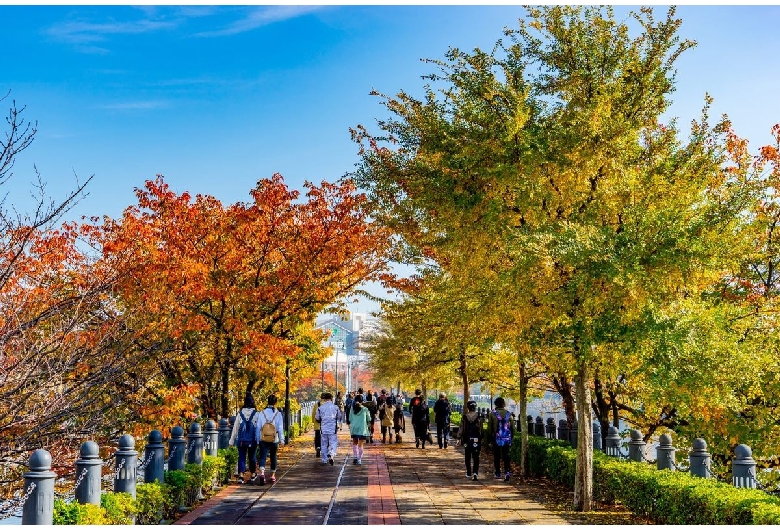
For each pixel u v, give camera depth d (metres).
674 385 12.31
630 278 10.74
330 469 19.19
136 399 15.66
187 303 18.58
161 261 17.11
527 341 13.78
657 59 12.78
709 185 14.61
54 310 11.45
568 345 12.84
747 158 18.30
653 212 11.66
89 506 8.33
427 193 13.37
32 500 7.06
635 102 12.86
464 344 21.75
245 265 20.11
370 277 21.42
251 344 19.30
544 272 11.66
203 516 11.77
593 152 12.09
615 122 12.16
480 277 13.69
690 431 17.81
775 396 15.80
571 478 15.45
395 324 25.05
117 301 16.16
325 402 20.77
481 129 13.19
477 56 13.47
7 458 11.20
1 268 10.84
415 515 11.94
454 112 13.99
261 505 12.91
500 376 27.53
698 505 10.13
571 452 16.19
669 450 13.57
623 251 11.13
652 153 13.24
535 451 18.48
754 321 15.52
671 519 10.89
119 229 17.73
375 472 18.52
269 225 20.09
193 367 20.19
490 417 17.94
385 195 15.73
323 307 21.39
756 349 14.70
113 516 8.97
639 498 12.12
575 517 11.98
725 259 13.43
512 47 13.67
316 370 30.09
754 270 17.83
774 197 17.56
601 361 12.79
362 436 20.83
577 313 12.13
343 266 20.84
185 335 18.36
